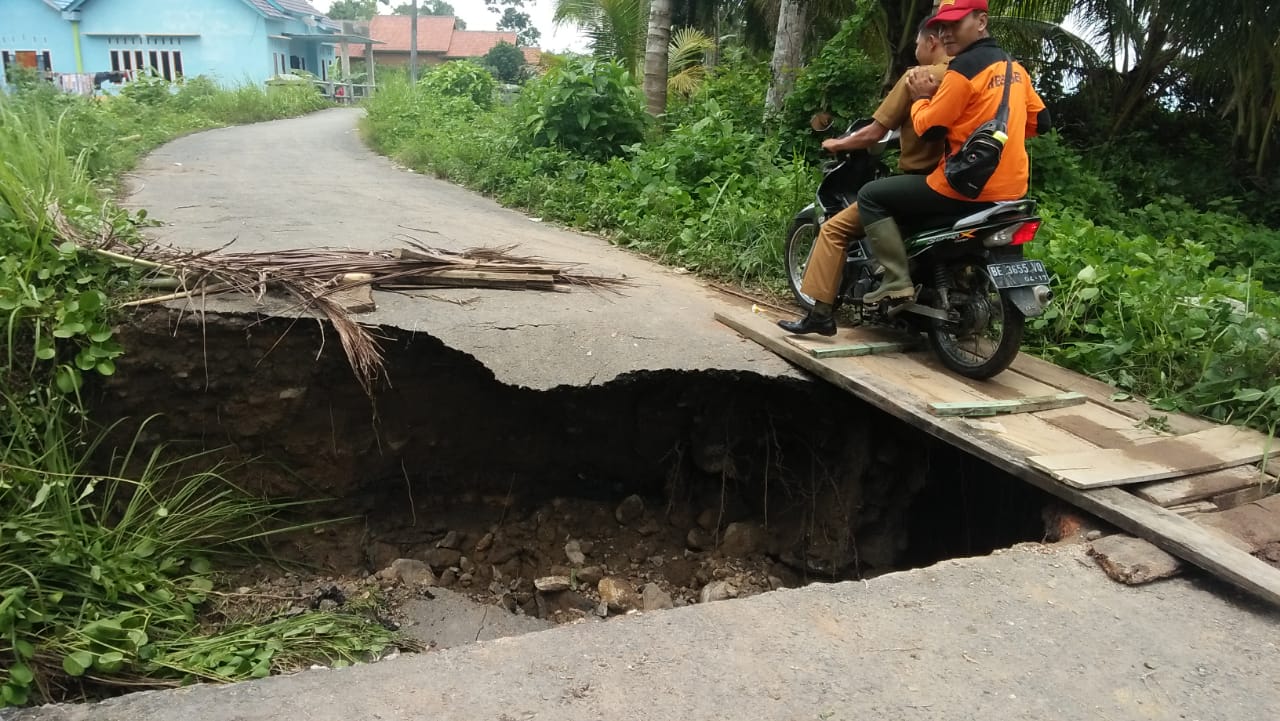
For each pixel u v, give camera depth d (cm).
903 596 288
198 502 446
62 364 408
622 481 524
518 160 1009
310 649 379
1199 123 1338
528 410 487
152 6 2977
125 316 426
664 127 1156
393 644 399
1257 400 410
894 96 454
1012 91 415
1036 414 415
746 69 1597
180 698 231
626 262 682
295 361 450
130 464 438
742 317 531
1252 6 1022
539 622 446
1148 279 525
